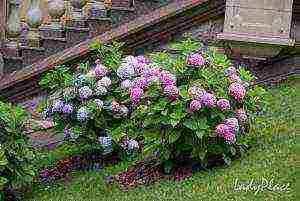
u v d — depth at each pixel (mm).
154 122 6438
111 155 7363
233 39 8062
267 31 8008
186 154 6633
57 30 8930
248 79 6895
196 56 6566
